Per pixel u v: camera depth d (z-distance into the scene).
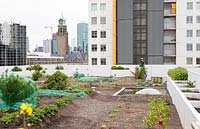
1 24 67.12
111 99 16.58
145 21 54.41
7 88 10.73
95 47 59.66
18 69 32.78
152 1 54.16
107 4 58.66
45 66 40.09
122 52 55.44
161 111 9.59
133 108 13.14
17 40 65.88
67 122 9.91
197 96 13.98
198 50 55.16
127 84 26.55
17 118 8.80
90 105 13.99
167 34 56.19
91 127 9.37
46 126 8.96
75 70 36.97
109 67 37.59
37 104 12.56
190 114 7.18
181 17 55.22
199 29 55.09
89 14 59.72
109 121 10.24
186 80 21.30
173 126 9.27
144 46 54.59
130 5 54.84
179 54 55.28
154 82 28.12
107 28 58.81
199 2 54.97
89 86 23.92
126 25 55.19
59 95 15.90
